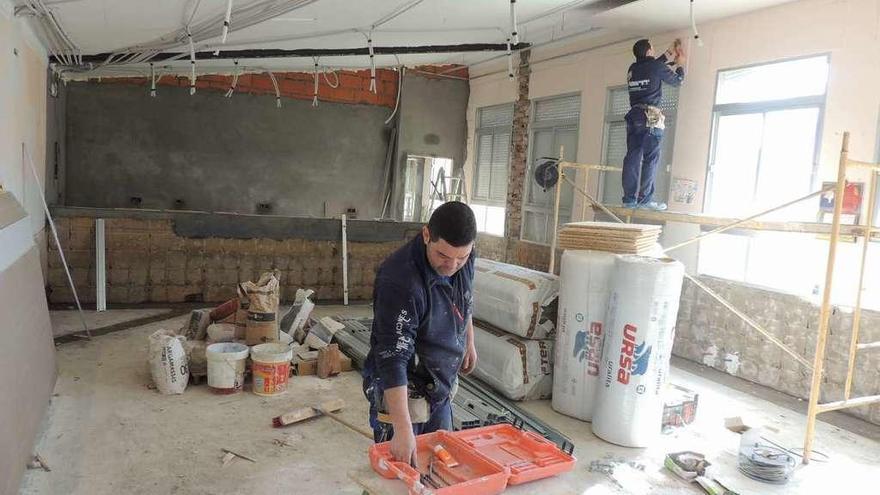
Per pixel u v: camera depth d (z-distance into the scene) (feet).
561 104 23.85
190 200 27.07
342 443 10.85
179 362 12.59
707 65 17.35
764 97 15.94
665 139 18.88
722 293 16.40
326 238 22.18
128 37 16.42
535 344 13.56
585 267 12.28
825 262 14.30
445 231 5.45
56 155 22.11
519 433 6.17
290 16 15.43
